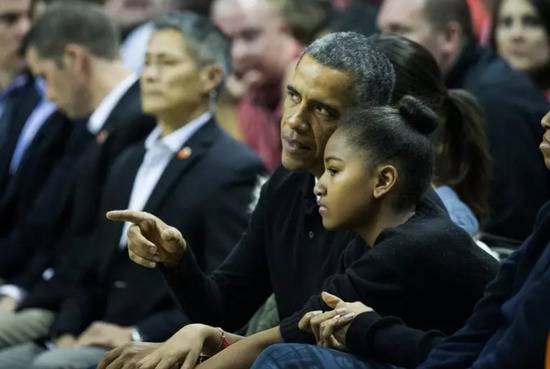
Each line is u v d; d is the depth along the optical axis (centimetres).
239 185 1345
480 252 938
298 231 1031
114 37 1645
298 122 977
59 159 1689
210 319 1051
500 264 880
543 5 1652
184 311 1045
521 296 818
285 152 989
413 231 921
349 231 1001
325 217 944
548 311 796
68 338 1423
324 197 941
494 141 1467
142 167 1409
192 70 1398
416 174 937
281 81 1867
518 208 1447
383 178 931
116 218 977
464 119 1152
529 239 844
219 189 1341
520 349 802
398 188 934
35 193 1688
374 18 1877
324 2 1936
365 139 931
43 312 1502
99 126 1606
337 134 941
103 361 998
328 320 887
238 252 1081
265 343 946
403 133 932
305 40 1902
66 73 1628
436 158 1148
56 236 1595
